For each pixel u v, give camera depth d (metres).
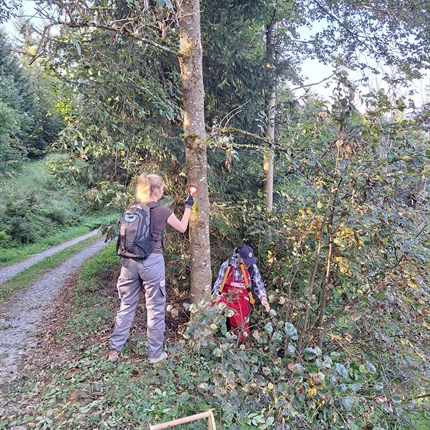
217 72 6.04
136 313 5.10
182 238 6.02
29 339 4.93
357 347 3.79
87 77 4.44
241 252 4.18
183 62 3.77
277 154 3.96
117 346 3.49
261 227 4.69
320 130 3.55
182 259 5.57
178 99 5.15
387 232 3.18
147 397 3.10
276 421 2.66
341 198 3.31
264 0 6.00
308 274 4.22
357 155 3.20
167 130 5.72
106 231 5.48
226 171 6.31
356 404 2.63
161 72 5.02
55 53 4.38
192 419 2.38
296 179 4.60
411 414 3.51
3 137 19.56
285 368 3.12
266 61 6.26
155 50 4.82
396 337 3.71
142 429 2.73
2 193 17.58
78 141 4.11
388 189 3.18
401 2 6.11
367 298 3.24
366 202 3.17
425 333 3.69
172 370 3.45
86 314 5.54
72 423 2.82
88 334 4.69
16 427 2.85
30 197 17.86
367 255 3.28
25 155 23.91
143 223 3.16
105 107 4.70
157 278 3.29
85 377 3.47
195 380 3.24
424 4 6.03
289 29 7.55
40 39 3.05
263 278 4.89
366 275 3.35
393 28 6.47
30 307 6.61
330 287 3.86
